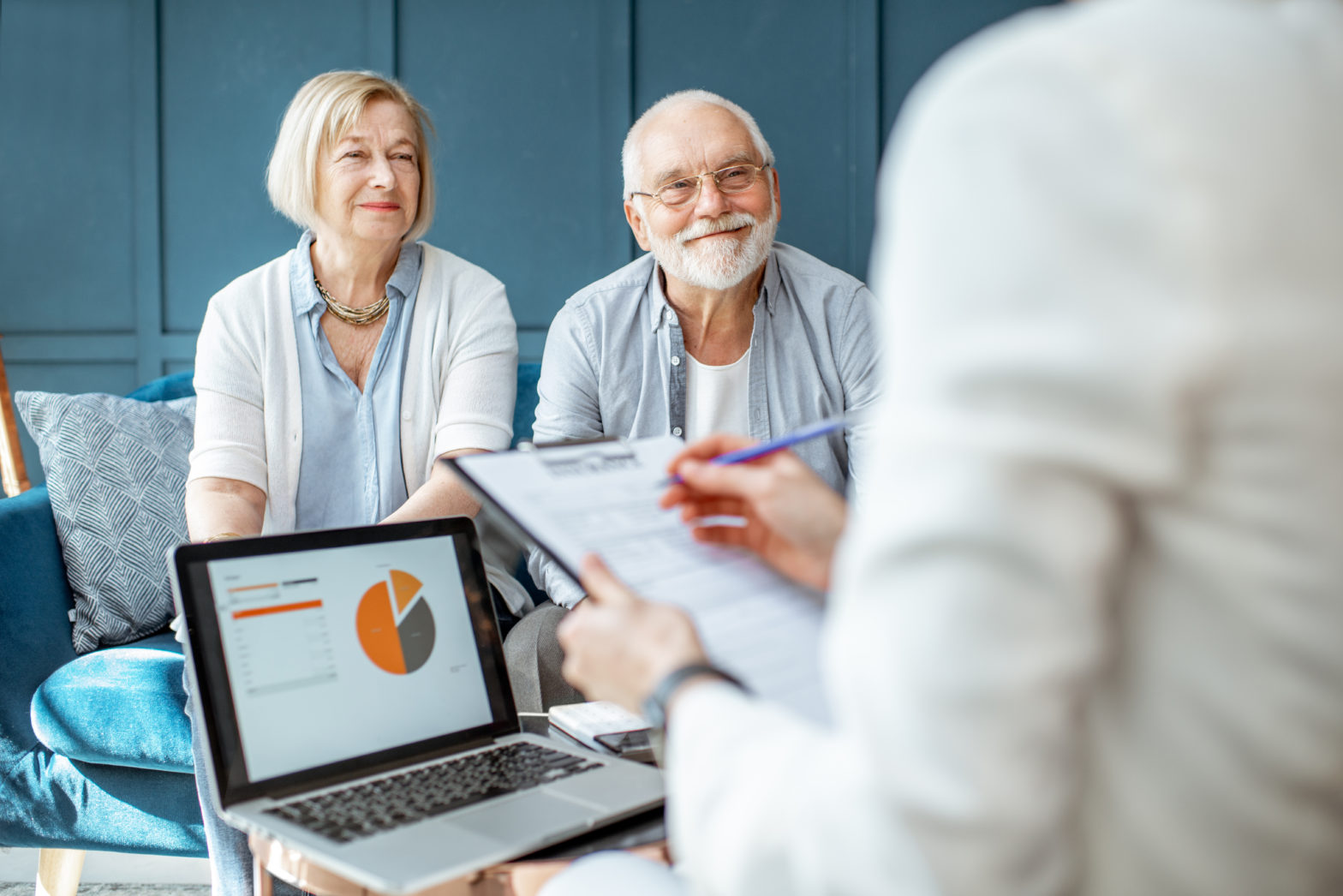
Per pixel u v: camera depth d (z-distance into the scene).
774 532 0.81
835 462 2.06
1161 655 0.41
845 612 0.45
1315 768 0.40
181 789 1.85
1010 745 0.39
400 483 2.04
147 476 2.21
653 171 1.93
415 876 0.78
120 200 3.15
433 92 3.04
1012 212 0.39
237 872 1.53
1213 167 0.37
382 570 1.09
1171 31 0.41
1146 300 0.37
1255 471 0.38
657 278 2.06
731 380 2.03
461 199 3.05
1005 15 2.89
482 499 0.78
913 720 0.40
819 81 2.94
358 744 1.01
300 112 1.99
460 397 2.03
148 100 3.11
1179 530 0.40
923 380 0.41
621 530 0.78
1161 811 0.42
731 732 0.52
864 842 0.43
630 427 2.06
